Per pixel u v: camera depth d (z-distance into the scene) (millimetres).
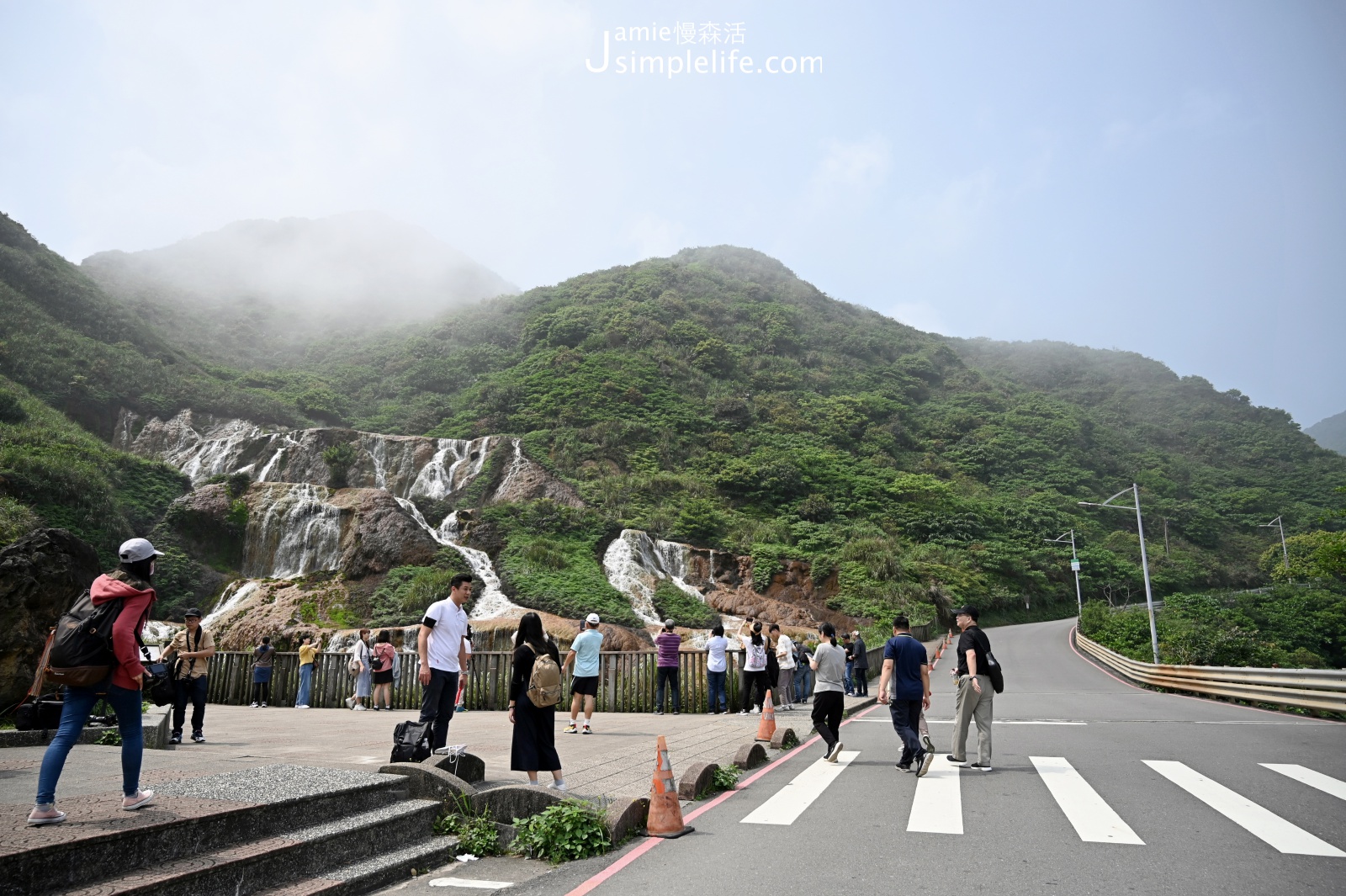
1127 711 16031
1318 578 65750
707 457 74750
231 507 42062
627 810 6363
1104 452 116000
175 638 10453
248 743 10172
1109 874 5105
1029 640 46906
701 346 107688
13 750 8672
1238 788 7742
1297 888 4805
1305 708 15281
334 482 56531
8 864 3725
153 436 61906
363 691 17297
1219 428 141625
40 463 36844
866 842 6023
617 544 48094
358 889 5023
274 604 34719
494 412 80125
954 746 9219
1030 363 183000
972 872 5211
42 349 62281
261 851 4746
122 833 4262
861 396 107688
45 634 10508
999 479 101062
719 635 15930
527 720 7168
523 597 37750
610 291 134625
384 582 37375
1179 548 91375
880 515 69438
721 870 5398
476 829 6227
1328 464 124812
